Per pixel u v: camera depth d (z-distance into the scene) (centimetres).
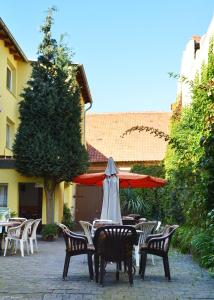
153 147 2755
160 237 816
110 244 749
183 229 1301
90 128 2983
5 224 1148
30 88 1695
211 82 1029
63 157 1656
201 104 1251
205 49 1463
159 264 1008
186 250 1190
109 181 1144
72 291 692
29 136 1662
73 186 2389
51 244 1495
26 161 1652
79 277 819
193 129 1344
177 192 1412
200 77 1532
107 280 795
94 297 652
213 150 916
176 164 1480
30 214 2023
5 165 1761
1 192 1773
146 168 2342
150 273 875
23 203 2067
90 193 2466
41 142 1645
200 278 814
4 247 1256
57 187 1816
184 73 2014
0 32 1694
